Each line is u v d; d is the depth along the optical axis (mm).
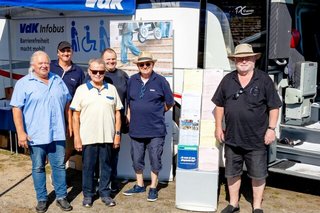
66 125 4574
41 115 4125
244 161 4254
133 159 4730
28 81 4121
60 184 4391
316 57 6020
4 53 7320
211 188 4359
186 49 5094
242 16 4582
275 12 4602
